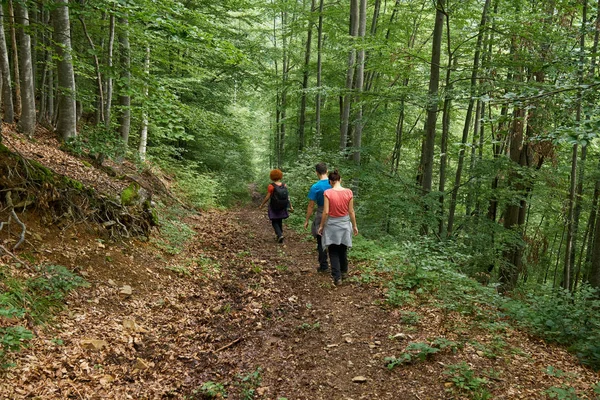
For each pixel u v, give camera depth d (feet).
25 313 12.11
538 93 14.39
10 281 12.78
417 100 29.99
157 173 43.06
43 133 28.91
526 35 25.46
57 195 17.63
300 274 22.00
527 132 31.30
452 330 14.71
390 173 35.47
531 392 11.07
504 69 30.83
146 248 20.90
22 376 10.07
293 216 39.04
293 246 29.14
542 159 31.55
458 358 12.77
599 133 11.89
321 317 16.30
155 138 49.96
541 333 15.88
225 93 59.93
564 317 16.56
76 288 14.83
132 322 14.30
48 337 11.98
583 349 14.53
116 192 23.38
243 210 53.21
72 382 10.60
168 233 25.04
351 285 19.72
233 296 18.65
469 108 31.83
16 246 14.58
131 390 10.96
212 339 14.35
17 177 16.38
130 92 24.40
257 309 17.06
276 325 15.66
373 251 25.98
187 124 35.73
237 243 28.76
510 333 15.35
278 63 85.92
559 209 33.17
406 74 33.83
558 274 60.18
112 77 24.31
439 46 29.25
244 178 68.18
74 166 24.61
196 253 24.09
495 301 17.53
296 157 63.72
